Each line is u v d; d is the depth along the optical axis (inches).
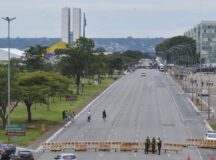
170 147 6939.0
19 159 5762.8
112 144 6998.0
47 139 7746.1
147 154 6643.7
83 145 6948.8
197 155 6545.3
